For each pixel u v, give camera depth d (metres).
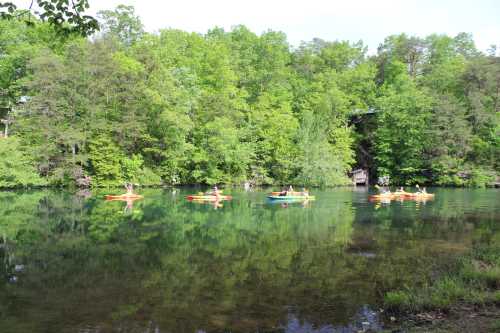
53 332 9.12
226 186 56.72
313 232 21.05
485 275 11.39
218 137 53.81
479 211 30.05
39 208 30.25
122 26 67.00
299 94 69.12
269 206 33.44
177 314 10.09
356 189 55.06
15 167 44.34
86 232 20.92
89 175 49.91
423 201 38.00
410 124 61.62
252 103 65.06
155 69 53.31
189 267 14.32
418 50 75.56
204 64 61.94
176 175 56.25
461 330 8.32
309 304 10.73
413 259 15.23
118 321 9.71
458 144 58.72
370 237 19.66
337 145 61.75
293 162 58.28
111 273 13.65
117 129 49.03
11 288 12.12
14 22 55.19
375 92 72.75
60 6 11.02
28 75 51.69
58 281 12.73
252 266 14.44
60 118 47.72
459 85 64.88
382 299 10.98
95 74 50.09
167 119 49.88
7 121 49.16
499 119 60.28
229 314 10.10
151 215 27.33
